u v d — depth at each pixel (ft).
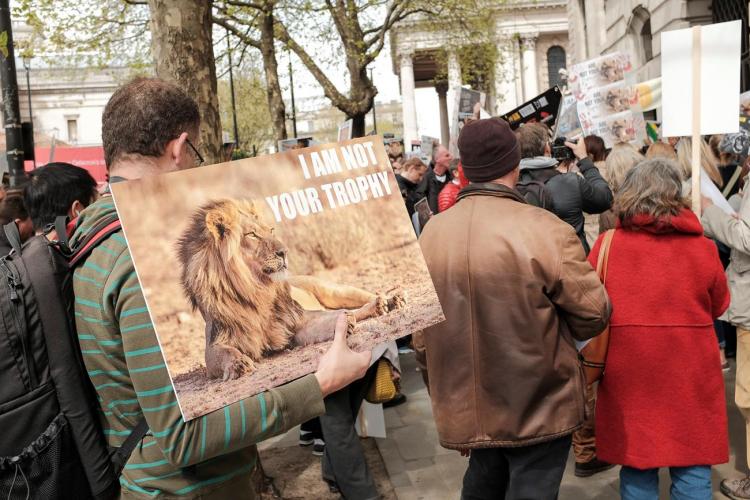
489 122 8.60
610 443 9.22
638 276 9.09
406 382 20.33
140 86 5.11
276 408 4.40
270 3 42.65
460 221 8.45
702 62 11.61
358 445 11.66
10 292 5.33
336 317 4.76
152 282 4.23
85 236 4.97
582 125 25.44
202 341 4.31
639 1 59.88
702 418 8.88
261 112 114.21
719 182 16.79
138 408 4.98
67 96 176.14
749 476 11.89
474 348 8.19
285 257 4.64
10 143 25.52
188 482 4.92
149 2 12.44
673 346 8.90
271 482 13.70
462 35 70.79
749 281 11.28
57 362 5.35
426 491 13.03
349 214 4.92
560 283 7.80
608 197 14.87
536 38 187.93
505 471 8.89
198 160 5.36
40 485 5.33
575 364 8.21
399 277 5.02
